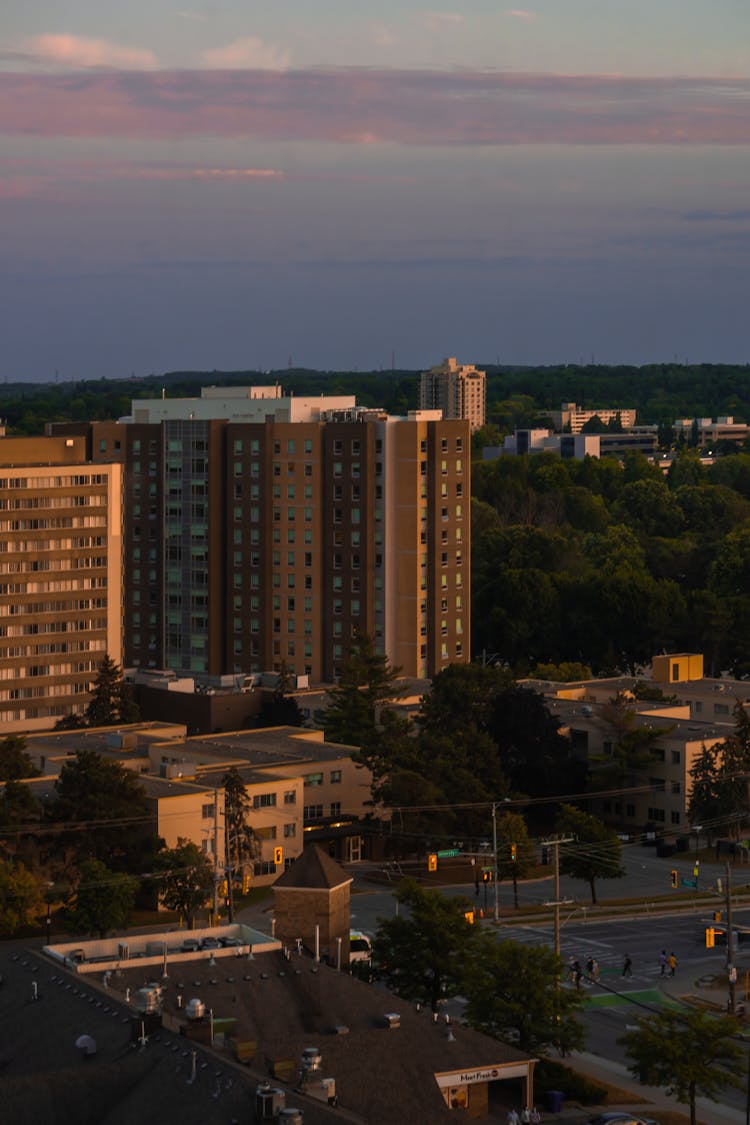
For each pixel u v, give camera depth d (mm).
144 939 128250
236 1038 104500
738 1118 130250
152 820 198125
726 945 183375
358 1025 112438
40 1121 93812
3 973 118688
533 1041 134500
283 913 138125
